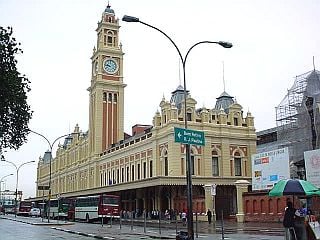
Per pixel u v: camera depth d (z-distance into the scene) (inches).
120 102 3816.4
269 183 1831.9
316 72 2272.4
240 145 2711.6
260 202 1863.9
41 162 6225.4
